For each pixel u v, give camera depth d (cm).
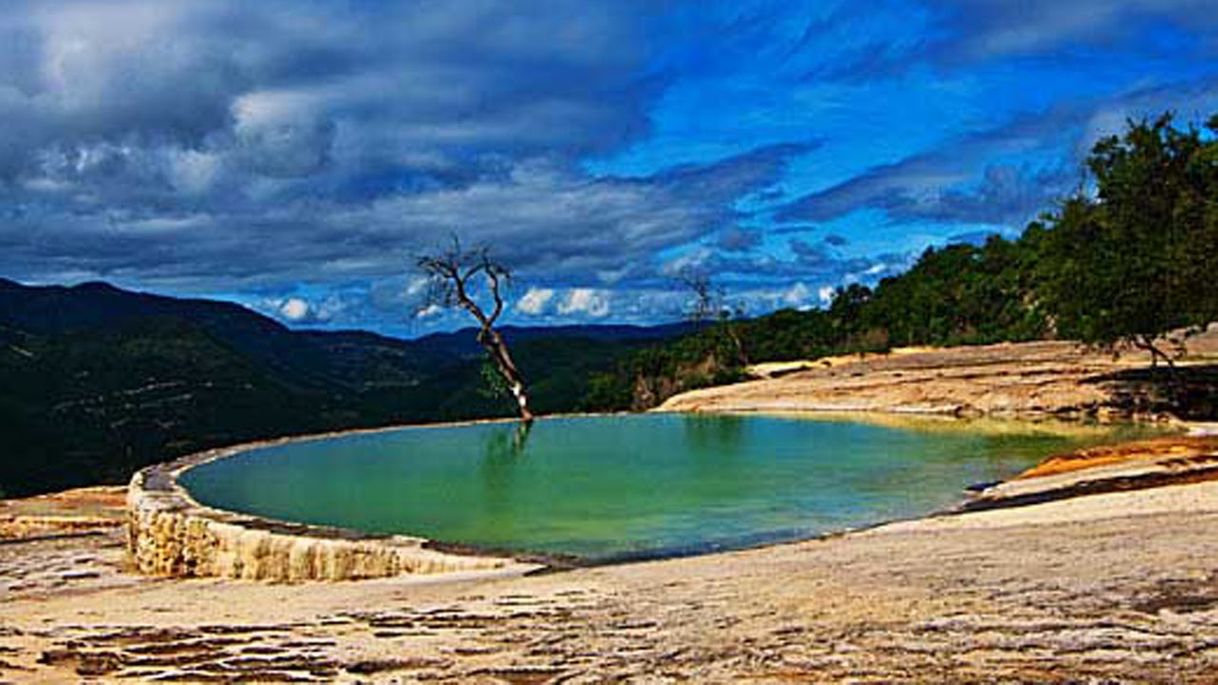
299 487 2017
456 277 3688
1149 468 1630
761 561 1034
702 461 2286
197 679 573
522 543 1457
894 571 838
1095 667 462
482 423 3428
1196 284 2428
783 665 514
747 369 4816
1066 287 2691
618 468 2222
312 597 1123
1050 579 718
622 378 5638
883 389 3472
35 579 1698
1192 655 471
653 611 738
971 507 1593
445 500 1853
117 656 673
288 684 549
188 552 1595
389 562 1338
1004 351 3984
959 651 515
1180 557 771
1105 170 2662
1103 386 2997
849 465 2153
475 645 645
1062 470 1803
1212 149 2478
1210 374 2939
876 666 494
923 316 5559
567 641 636
